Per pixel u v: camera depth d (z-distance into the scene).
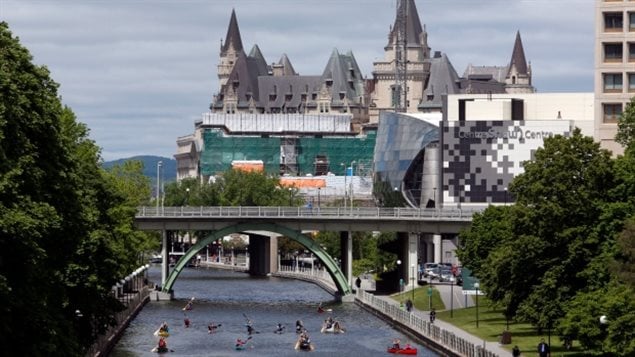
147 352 190.75
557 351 157.50
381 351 193.50
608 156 158.88
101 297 151.62
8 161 109.56
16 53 122.62
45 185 122.31
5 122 109.31
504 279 163.75
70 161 130.50
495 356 148.88
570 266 155.38
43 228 110.56
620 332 132.00
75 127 186.62
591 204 155.88
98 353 165.00
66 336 119.62
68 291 140.50
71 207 127.56
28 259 109.19
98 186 169.75
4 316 104.94
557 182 157.88
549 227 157.12
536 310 155.62
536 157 160.62
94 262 146.88
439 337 185.50
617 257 147.75
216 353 193.00
